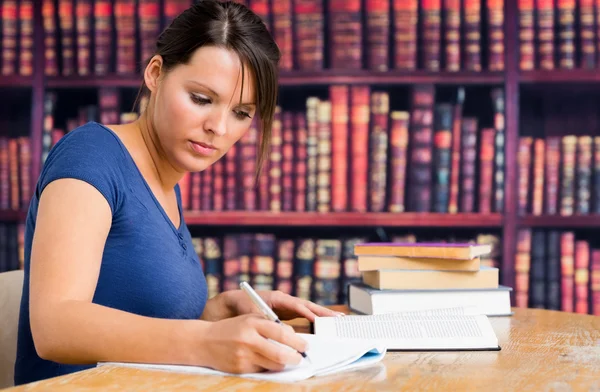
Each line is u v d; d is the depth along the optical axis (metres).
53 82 2.57
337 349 0.91
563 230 2.60
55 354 0.84
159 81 1.07
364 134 2.52
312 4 2.52
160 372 0.81
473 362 0.92
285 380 0.79
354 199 2.53
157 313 1.07
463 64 2.53
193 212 2.53
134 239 1.04
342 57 2.53
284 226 2.69
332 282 2.55
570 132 2.67
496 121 2.52
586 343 1.07
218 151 1.07
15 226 2.60
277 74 1.09
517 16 2.51
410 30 2.53
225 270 2.58
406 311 1.27
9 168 2.59
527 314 1.38
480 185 2.53
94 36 2.56
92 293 0.89
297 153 2.54
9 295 1.23
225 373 0.81
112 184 0.99
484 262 2.56
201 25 1.02
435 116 2.53
